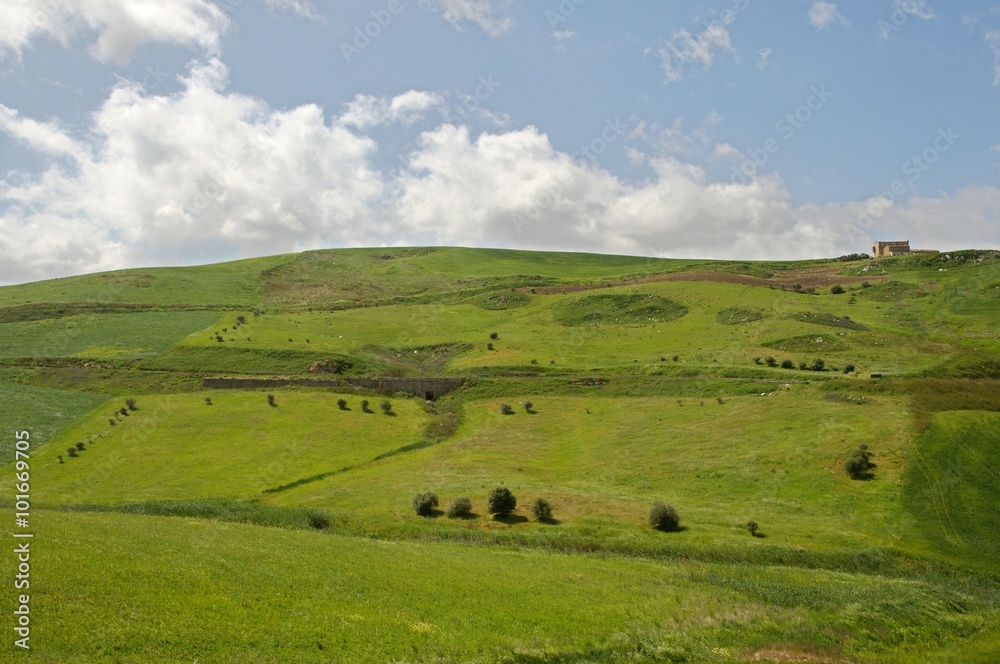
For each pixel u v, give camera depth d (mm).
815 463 60281
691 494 57688
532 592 34438
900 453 59594
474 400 98625
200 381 101312
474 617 30078
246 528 41688
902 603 34938
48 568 26906
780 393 83312
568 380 102562
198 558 32031
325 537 41688
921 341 104062
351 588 31422
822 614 33625
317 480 66375
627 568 40969
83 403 91000
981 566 43094
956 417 67000
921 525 48719
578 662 26750
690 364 102125
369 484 63312
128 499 57719
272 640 24781
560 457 73062
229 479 64812
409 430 84938
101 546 31219
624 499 56094
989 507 50750
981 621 33438
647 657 27641
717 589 37062
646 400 91438
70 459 70312
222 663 22594
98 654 21500
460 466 68938
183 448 74125
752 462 62500
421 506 53375
